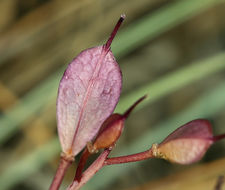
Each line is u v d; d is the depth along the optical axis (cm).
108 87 7
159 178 15
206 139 6
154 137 13
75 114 7
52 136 15
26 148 15
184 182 14
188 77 13
